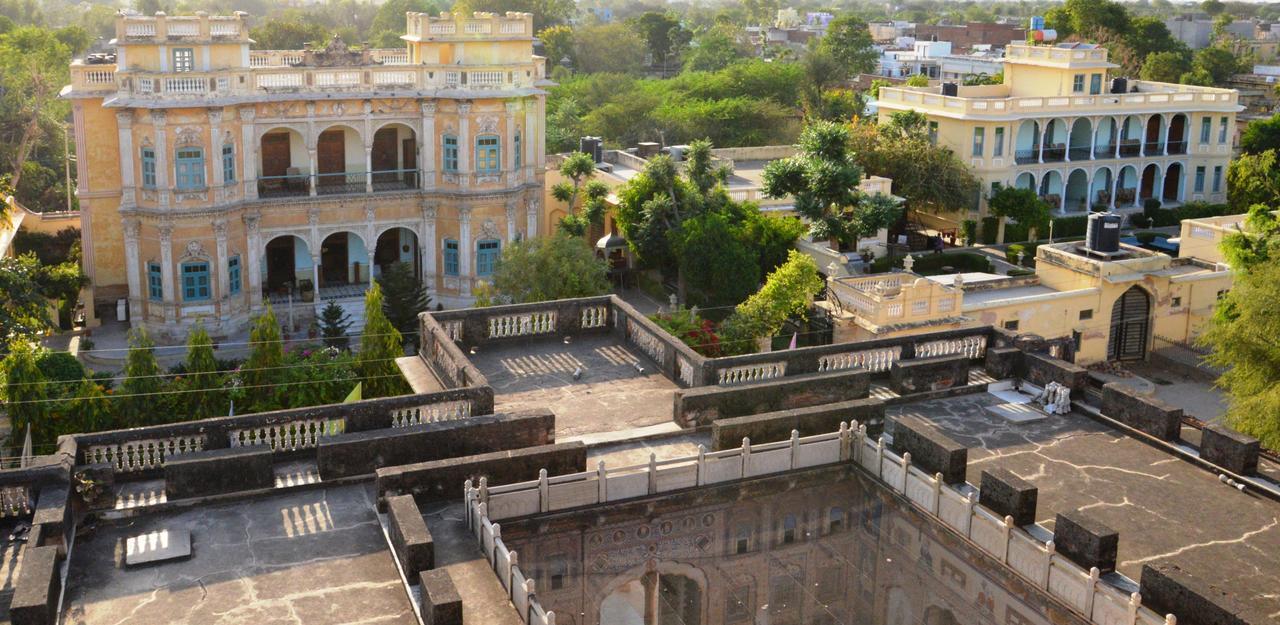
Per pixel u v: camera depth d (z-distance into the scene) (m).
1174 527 23.14
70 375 49.00
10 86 96.69
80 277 61.34
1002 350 31.30
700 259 61.88
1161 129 91.81
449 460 23.86
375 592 20.55
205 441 25.08
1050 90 90.19
